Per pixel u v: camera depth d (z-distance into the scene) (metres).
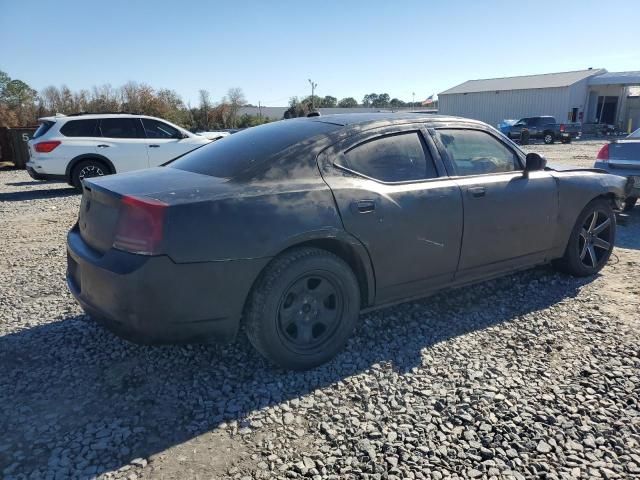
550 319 3.94
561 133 29.86
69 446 2.51
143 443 2.54
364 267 3.35
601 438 2.56
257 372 3.20
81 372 3.21
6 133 19.42
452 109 45.16
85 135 10.91
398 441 2.55
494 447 2.50
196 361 3.34
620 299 4.32
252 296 2.99
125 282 2.72
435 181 3.70
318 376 3.16
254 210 2.91
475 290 4.52
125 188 3.00
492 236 3.98
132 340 2.90
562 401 2.87
